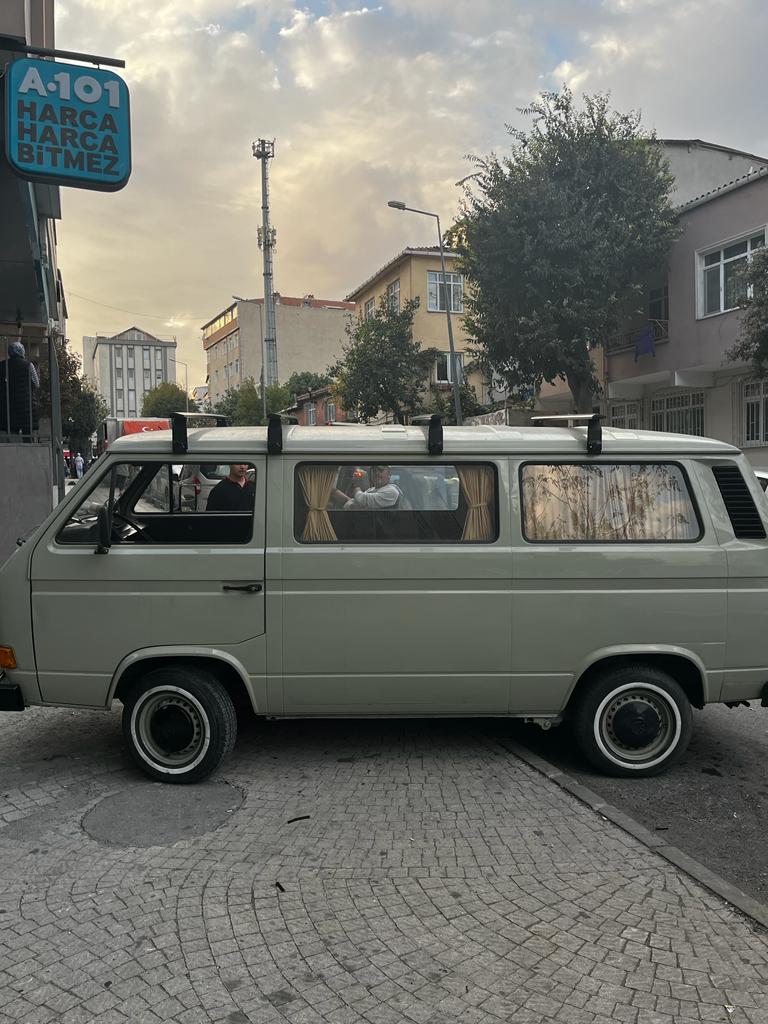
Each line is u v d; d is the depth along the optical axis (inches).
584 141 702.5
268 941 111.7
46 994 100.4
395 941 111.8
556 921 116.6
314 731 201.3
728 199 697.6
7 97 297.3
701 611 168.9
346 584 165.2
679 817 155.0
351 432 174.7
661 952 109.1
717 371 770.8
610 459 171.9
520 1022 95.3
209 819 150.5
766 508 173.3
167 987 101.7
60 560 164.7
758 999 99.4
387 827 147.2
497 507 168.7
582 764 182.1
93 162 308.8
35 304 558.6
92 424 1755.7
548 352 722.8
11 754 185.5
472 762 180.1
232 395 2250.2
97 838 142.8
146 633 164.6
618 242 705.0
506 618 167.0
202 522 169.0
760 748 193.5
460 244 766.5
